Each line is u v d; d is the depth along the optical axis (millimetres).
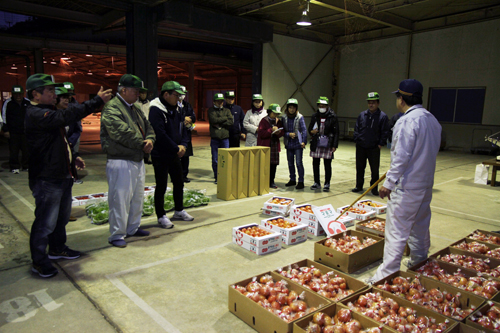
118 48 16797
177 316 2402
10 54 17359
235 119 6789
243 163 5555
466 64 12742
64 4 10891
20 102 7133
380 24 14500
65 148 2854
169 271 3068
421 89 2691
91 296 2621
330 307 2170
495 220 4711
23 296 2592
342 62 16625
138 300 2588
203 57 19016
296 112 6191
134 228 3850
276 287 2457
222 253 3480
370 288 2406
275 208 4637
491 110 12281
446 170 8711
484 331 1896
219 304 2574
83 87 29891
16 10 10516
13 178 6645
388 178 2598
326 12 12820
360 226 3865
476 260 2965
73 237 3816
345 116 16828
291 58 15148
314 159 6180
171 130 3982
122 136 3273
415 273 2590
